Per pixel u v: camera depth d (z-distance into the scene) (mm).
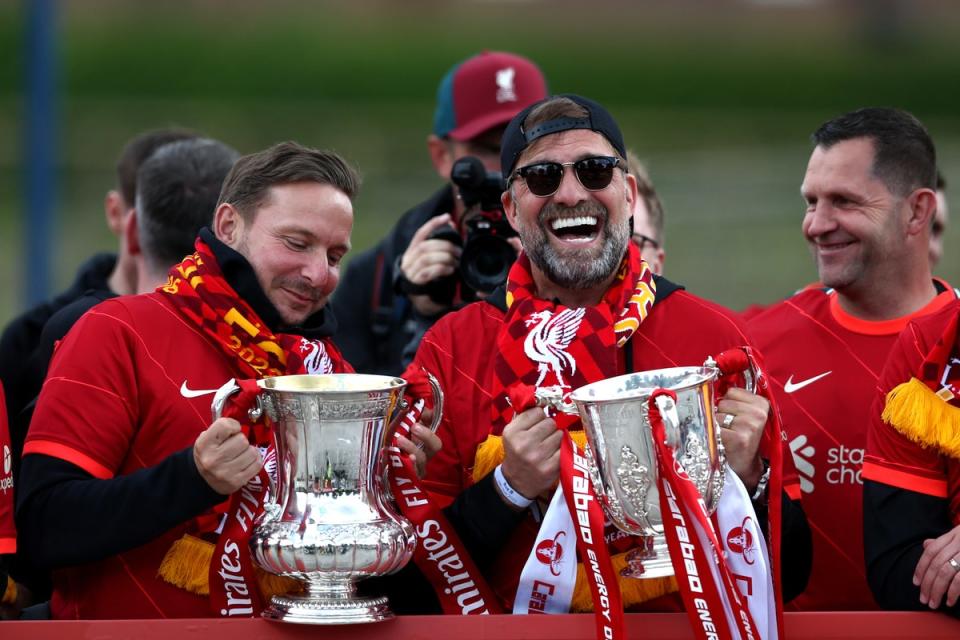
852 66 100562
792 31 110375
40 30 38562
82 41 92000
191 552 11375
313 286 11938
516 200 12250
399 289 16125
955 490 11289
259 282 11906
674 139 77625
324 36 98750
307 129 71062
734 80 97562
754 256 45000
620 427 10539
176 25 97438
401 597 11938
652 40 107812
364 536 10359
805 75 98125
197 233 14641
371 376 11023
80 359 11547
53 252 42500
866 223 13562
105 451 11391
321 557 10297
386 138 67938
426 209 17719
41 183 38750
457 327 12602
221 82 91500
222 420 10531
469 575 11367
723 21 110750
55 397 11422
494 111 17859
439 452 12164
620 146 12266
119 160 17047
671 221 47656
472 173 14812
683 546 10234
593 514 10578
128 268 16250
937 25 109438
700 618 10164
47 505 11023
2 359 15547
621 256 12234
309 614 10430
